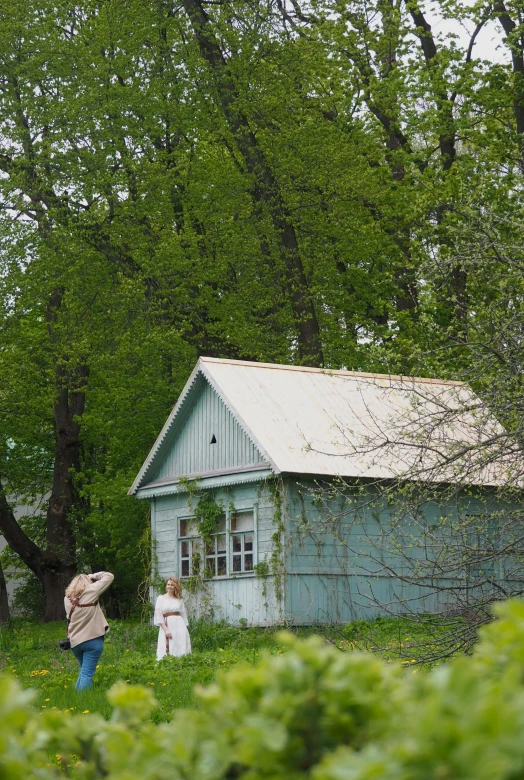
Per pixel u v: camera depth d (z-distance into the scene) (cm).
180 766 250
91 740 295
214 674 1573
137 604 3641
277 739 232
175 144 3459
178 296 3180
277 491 2433
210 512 2634
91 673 1416
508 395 1046
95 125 3141
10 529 3491
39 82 3291
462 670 207
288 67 3288
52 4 3294
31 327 3741
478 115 3078
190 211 3316
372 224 3256
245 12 3288
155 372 3316
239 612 2512
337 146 3322
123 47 3244
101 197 3219
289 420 2541
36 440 3800
